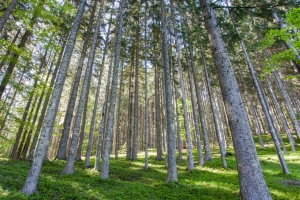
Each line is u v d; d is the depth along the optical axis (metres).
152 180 10.11
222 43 6.27
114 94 10.55
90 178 8.98
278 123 35.41
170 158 9.34
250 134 5.21
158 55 20.27
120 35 11.93
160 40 17.11
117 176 10.72
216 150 24.66
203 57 15.64
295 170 12.24
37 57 15.89
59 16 12.38
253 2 10.45
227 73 5.80
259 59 19.44
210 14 6.68
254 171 4.75
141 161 17.41
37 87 10.73
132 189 7.72
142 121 36.78
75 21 8.54
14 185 6.44
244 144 5.02
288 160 15.72
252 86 25.70
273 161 15.65
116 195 6.86
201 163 13.84
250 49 14.18
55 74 15.70
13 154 14.17
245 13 6.99
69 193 6.41
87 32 16.12
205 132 16.56
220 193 7.45
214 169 12.68
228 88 5.65
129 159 18.70
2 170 8.18
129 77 22.84
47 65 18.28
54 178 8.05
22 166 10.41
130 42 19.23
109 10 17.06
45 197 5.82
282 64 20.25
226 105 5.62
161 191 7.68
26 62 10.15
